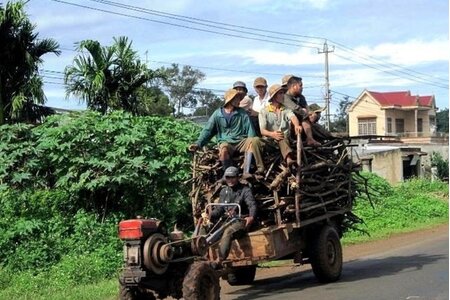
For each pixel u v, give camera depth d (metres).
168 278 7.85
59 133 12.38
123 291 7.68
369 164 37.97
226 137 9.55
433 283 9.52
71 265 10.74
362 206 21.39
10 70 17.69
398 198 24.27
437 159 47.47
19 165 12.45
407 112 64.81
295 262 9.81
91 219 12.41
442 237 16.52
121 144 12.46
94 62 18.52
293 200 9.48
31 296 9.38
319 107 10.85
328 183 10.45
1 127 12.62
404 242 15.63
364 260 12.67
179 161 12.70
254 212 8.77
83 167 12.42
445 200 28.00
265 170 9.38
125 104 18.83
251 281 10.44
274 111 9.85
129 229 7.41
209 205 8.85
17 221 11.82
